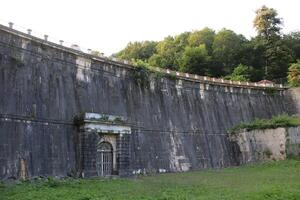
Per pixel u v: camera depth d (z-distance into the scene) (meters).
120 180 34.22
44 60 36.00
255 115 64.31
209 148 54.09
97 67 42.56
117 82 44.88
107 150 38.47
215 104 58.66
